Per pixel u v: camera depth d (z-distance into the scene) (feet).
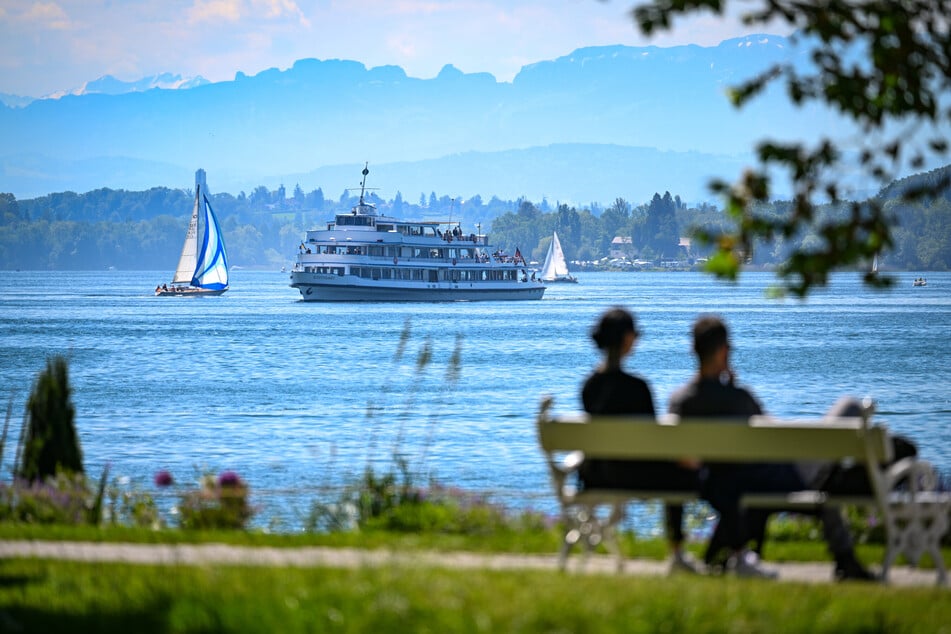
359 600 117.08
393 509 202.28
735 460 138.10
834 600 123.95
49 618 118.11
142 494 225.97
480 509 195.31
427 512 196.85
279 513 254.47
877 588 134.31
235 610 116.06
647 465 143.54
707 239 119.03
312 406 650.43
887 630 111.86
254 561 148.87
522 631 107.76
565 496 143.54
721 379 152.46
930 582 147.84
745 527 145.07
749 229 117.80
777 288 119.55
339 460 454.81
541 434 140.36
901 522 183.62
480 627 107.86
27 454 223.10
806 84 125.18
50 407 223.10
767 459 133.69
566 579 131.54
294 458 463.42
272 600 119.34
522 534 184.75
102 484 215.92
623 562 155.22
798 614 116.47
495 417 590.55
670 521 148.87
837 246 117.08
